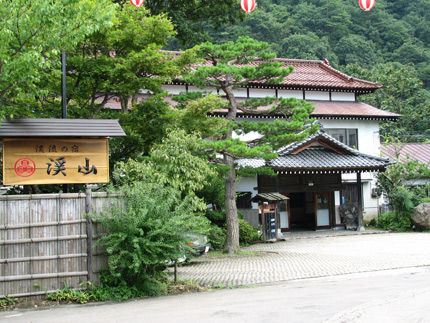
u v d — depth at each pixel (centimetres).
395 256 1399
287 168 1989
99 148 973
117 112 1418
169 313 743
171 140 1191
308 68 3062
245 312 725
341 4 5841
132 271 904
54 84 1262
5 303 826
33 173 923
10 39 871
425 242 1758
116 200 932
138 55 1253
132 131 1407
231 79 1636
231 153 1473
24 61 848
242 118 2406
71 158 952
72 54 1335
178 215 925
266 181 2180
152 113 1398
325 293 877
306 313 701
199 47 1452
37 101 1339
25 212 854
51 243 873
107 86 1291
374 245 1712
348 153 2245
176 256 901
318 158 2145
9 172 907
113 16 1000
